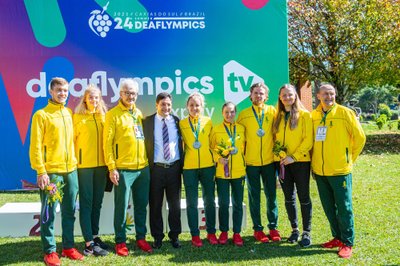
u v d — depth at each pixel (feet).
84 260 12.48
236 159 13.67
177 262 12.31
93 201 13.43
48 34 19.01
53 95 12.14
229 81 19.57
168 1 19.22
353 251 12.94
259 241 14.26
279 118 13.70
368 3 38.68
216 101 19.57
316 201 20.24
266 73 19.67
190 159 13.57
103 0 19.04
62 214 12.61
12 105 19.08
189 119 13.75
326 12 39.09
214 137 13.79
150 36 19.25
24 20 18.90
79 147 12.96
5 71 18.98
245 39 19.54
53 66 19.08
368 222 16.14
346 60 39.27
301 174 13.41
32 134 11.69
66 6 18.98
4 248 13.79
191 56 19.39
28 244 14.25
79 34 19.08
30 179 19.30
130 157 12.85
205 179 13.76
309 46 41.09
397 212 17.60
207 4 19.36
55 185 11.73
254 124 13.89
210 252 13.19
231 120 13.67
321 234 14.89
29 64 19.01
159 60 19.30
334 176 12.75
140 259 12.59
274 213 14.28
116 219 13.06
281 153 13.25
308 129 13.25
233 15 19.45
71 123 12.47
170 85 19.39
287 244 13.88
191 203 13.80
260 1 19.53
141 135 13.14
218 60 19.49
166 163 13.35
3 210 15.51
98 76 19.17
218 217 15.25
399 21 38.58
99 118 13.14
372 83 44.83
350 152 12.96
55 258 12.14
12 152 19.20
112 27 19.11
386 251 12.91
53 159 11.91
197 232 13.98
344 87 42.32
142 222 13.57
